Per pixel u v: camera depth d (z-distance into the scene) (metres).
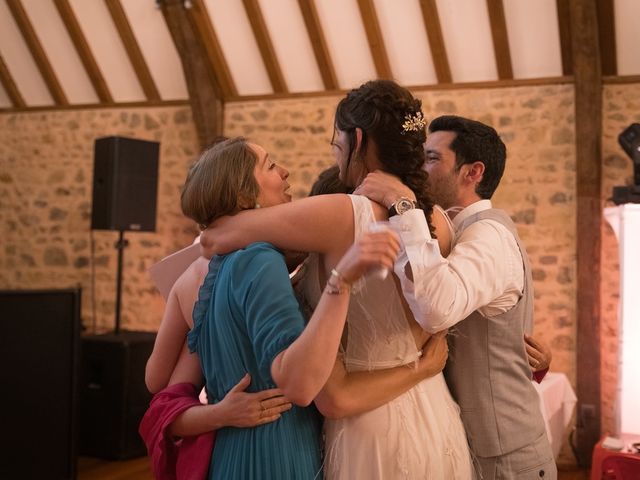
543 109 5.96
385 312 1.61
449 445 1.66
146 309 7.25
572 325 5.86
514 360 1.86
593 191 5.71
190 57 6.62
